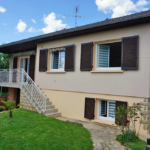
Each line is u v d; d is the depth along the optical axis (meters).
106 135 5.87
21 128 6.08
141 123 6.20
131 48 6.62
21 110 8.95
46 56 9.94
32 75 11.66
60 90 9.15
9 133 5.51
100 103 7.83
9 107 7.53
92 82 7.82
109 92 7.22
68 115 8.66
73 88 8.54
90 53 7.86
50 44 9.87
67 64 8.79
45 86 9.97
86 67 7.96
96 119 7.65
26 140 4.99
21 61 13.24
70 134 5.70
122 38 6.89
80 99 8.26
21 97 9.66
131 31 6.73
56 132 5.82
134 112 5.55
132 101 6.57
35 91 9.32
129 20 6.29
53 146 4.65
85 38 8.20
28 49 12.33
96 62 7.90
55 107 9.29
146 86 6.23
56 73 9.42
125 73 6.80
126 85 6.74
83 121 7.91
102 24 6.87
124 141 5.18
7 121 6.87
